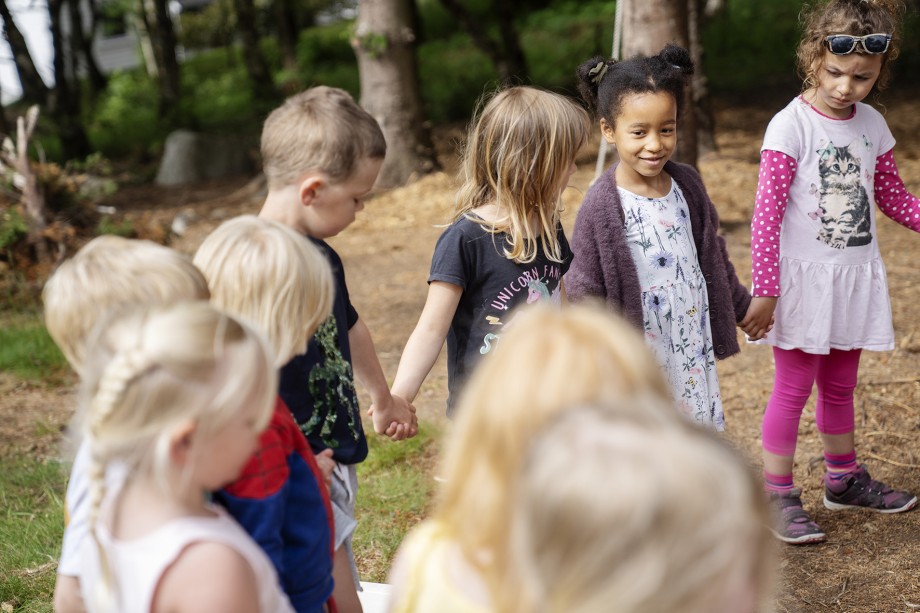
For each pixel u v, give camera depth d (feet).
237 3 58.54
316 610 6.15
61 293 5.48
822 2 10.35
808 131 10.40
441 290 8.81
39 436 15.87
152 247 5.69
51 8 51.88
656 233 9.75
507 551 3.99
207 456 4.62
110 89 73.72
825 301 10.58
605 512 3.30
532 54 62.90
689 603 3.34
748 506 3.48
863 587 10.03
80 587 5.36
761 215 10.39
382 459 13.80
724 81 52.90
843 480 11.53
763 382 16.02
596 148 38.19
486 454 4.21
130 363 4.49
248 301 6.03
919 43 47.42
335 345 7.29
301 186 7.07
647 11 23.77
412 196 33.40
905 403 14.46
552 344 4.23
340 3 79.41
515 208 8.79
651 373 4.23
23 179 25.26
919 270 21.25
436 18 75.20
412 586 4.55
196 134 46.75
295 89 55.16
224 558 4.68
